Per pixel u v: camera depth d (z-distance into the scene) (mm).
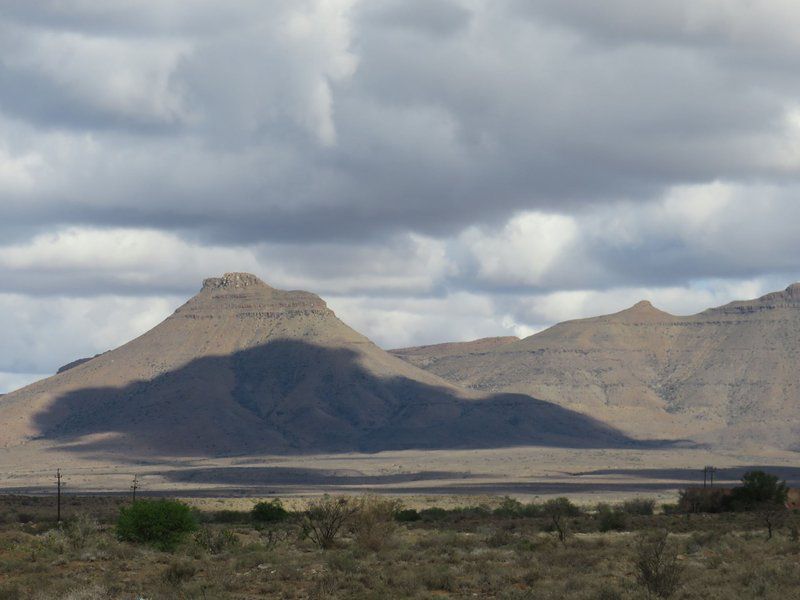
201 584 49750
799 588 48719
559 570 56094
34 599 45562
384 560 61562
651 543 68875
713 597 46750
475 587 51531
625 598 46438
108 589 48156
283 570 54219
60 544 66000
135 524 71000
